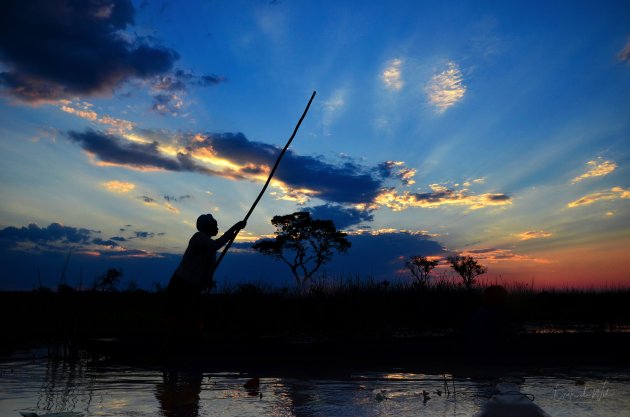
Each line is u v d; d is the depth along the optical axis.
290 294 13.46
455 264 32.75
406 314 12.26
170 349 6.71
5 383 5.02
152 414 3.60
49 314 9.21
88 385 4.88
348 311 11.65
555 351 6.37
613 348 6.57
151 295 14.27
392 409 3.75
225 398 4.20
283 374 5.63
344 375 5.51
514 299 14.88
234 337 9.09
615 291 17.28
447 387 4.66
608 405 3.89
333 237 42.69
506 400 2.08
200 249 6.68
